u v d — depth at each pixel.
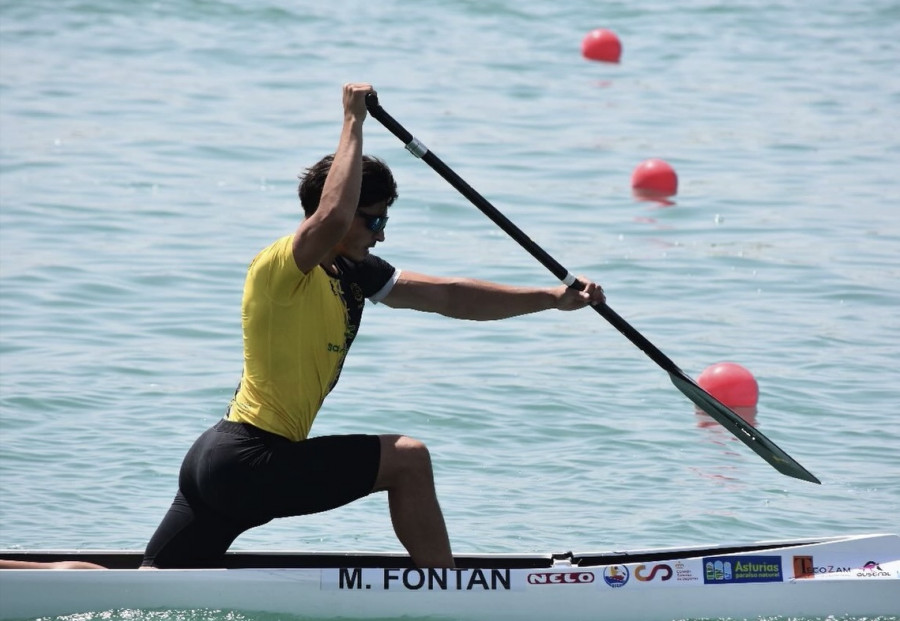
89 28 75.69
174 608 18.80
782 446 29.02
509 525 24.59
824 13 89.12
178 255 41.72
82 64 68.25
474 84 68.06
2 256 40.78
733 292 40.16
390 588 18.97
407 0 86.50
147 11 79.62
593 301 20.19
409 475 18.19
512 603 19.20
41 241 42.47
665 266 42.47
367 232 18.16
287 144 55.75
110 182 49.50
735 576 19.77
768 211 49.09
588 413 30.83
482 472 27.30
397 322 37.47
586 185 52.12
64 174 50.22
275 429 17.95
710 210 49.16
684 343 35.62
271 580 18.89
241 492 17.95
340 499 18.09
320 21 79.94
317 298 17.86
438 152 55.19
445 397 31.44
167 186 49.44
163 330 35.56
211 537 18.75
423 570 18.98
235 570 18.83
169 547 18.84
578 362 34.41
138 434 28.61
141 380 31.95
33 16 77.38
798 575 19.89
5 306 36.62
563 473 27.39
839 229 46.81
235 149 54.75
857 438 29.45
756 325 37.19
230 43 73.81
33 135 55.47
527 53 76.12
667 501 26.00
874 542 20.14
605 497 26.14
